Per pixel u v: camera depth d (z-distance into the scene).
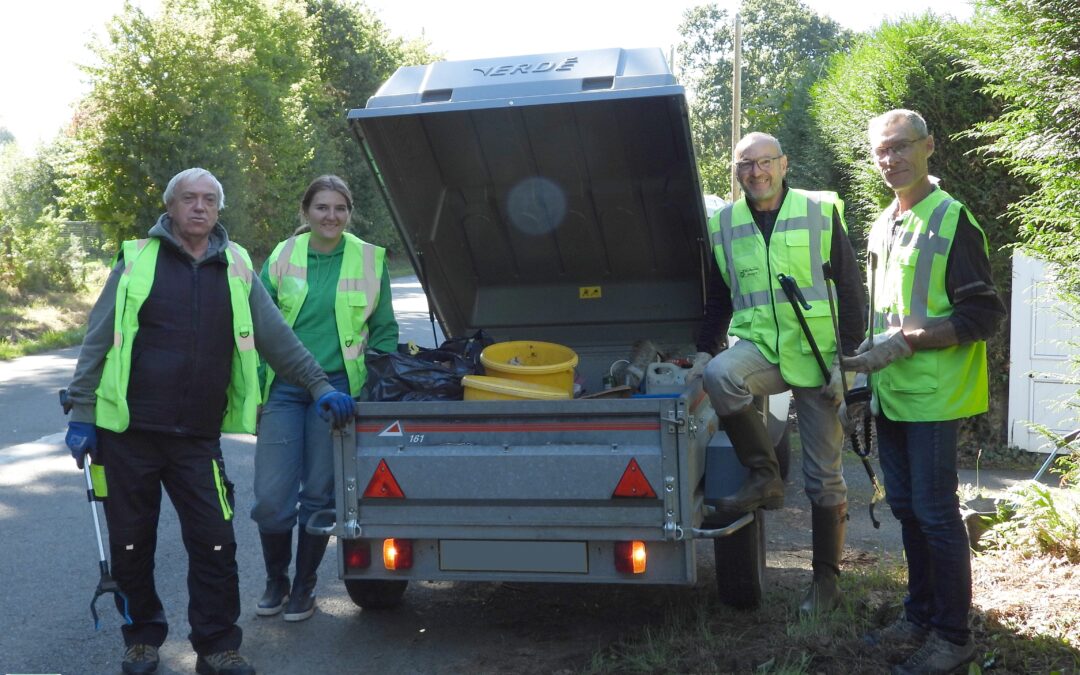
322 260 4.98
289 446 4.79
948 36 8.02
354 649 4.46
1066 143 5.22
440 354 4.73
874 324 4.09
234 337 4.11
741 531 4.48
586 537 4.03
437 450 4.12
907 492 4.00
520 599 5.08
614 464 3.96
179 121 32.56
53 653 4.45
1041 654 3.88
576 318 5.73
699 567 5.56
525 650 4.36
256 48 43.84
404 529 4.18
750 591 4.55
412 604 5.06
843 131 9.35
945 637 3.77
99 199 32.34
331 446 4.78
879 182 8.56
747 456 4.28
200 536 4.06
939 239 3.77
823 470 4.53
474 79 4.56
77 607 5.05
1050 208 5.45
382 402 4.18
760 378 4.42
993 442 8.26
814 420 4.50
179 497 4.07
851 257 4.49
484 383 4.34
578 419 4.00
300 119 46.78
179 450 4.02
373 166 4.76
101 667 4.30
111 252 33.66
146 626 4.23
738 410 4.22
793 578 5.24
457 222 5.57
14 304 23.33
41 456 8.88
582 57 4.53
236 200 34.44
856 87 8.96
